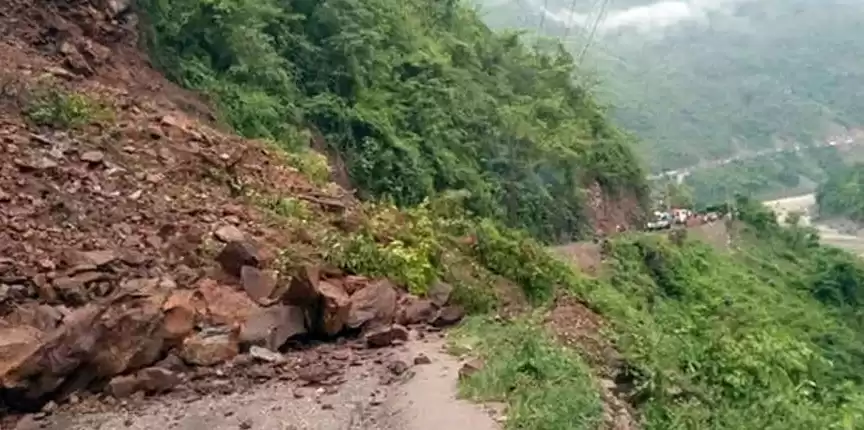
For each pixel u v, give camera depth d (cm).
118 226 1036
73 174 1096
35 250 934
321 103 1941
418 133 2212
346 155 1939
